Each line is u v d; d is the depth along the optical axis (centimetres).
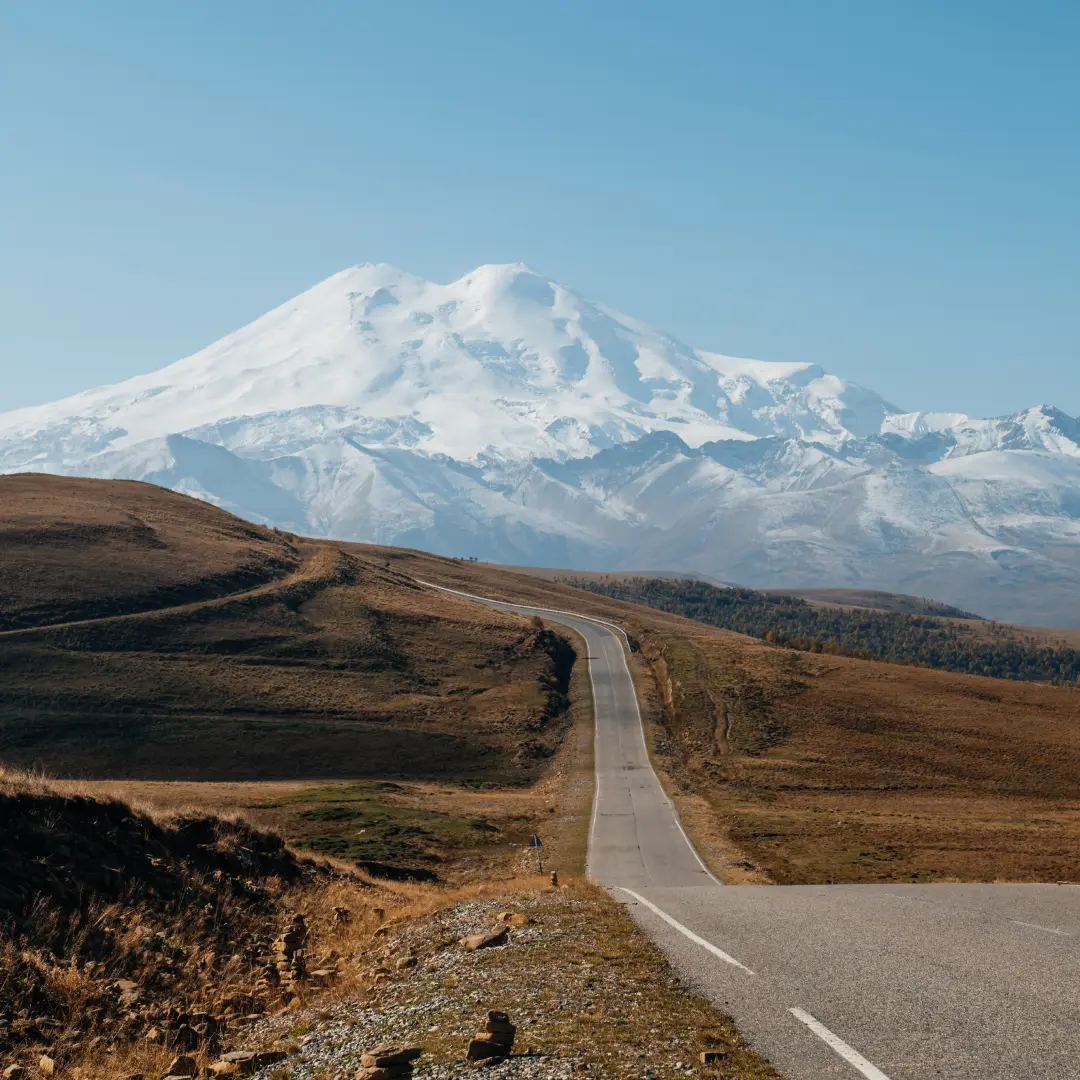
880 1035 919
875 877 4581
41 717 8556
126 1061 1245
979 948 1333
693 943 1463
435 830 5694
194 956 1686
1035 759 8775
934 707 10194
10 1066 1196
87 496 15350
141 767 8044
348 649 11144
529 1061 930
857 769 8494
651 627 15100
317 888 2356
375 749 8762
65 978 1425
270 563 13762
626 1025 1014
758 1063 857
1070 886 2545
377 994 1394
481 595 16888
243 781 7894
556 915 1877
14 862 1656
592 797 7300
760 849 5469
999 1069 811
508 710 10106
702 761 8688
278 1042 1251
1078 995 1034
